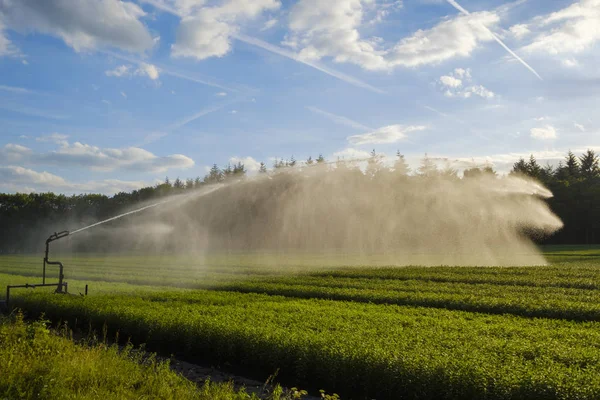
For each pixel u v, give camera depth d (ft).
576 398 28.63
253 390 39.06
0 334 43.57
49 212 369.91
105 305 63.10
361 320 53.01
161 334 51.85
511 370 32.78
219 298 74.59
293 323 50.80
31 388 30.94
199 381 41.75
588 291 79.00
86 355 38.40
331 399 33.50
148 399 31.12
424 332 46.21
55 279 121.29
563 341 43.70
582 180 298.15
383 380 35.19
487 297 72.64
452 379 32.22
